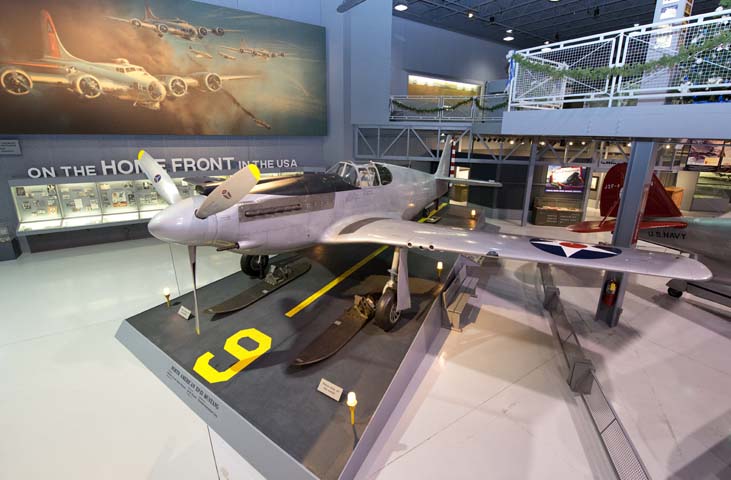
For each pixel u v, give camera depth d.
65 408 4.02
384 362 4.27
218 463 3.41
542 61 5.68
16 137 8.20
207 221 4.13
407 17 15.56
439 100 12.17
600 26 17.23
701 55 4.17
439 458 3.46
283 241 4.97
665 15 4.52
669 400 4.29
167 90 9.33
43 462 3.39
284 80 10.88
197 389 3.95
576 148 12.31
